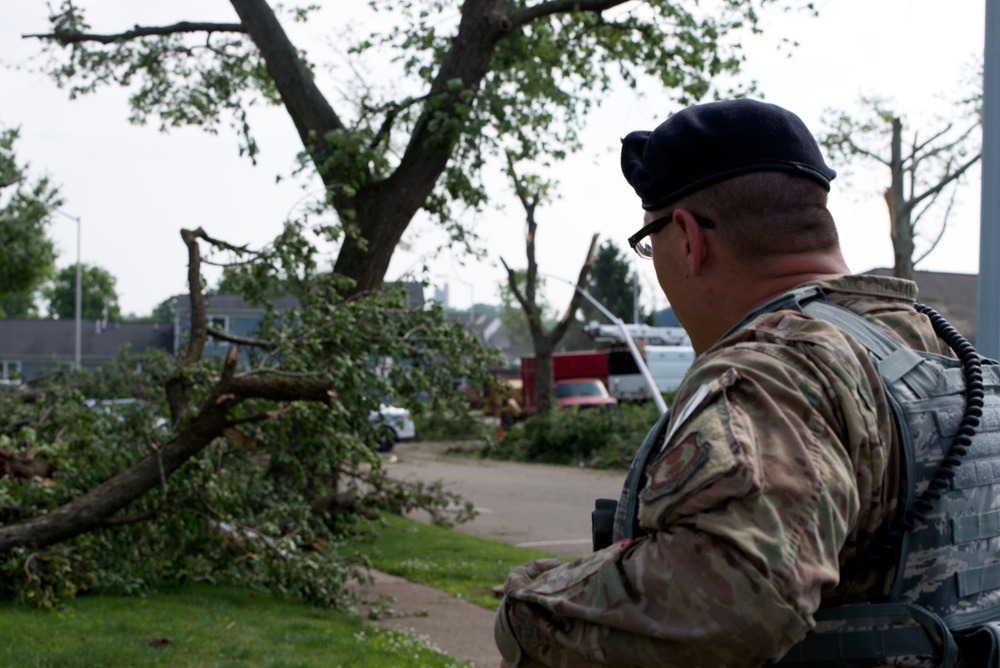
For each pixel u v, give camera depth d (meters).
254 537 7.72
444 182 11.99
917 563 1.39
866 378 1.39
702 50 12.63
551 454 24.83
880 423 1.38
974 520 1.43
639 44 12.80
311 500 9.62
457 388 9.34
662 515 1.29
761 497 1.23
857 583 1.38
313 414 7.48
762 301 1.53
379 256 11.23
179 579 8.12
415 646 6.48
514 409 36.53
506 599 1.47
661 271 1.64
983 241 3.46
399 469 22.69
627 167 1.69
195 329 7.96
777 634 1.19
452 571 9.59
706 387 1.36
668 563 1.26
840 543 1.26
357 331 7.99
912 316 1.56
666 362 36.16
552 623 1.38
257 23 11.58
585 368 36.72
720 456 1.25
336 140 10.88
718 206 1.54
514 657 1.44
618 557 1.33
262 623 6.83
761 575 1.19
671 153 1.56
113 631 6.25
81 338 58.56
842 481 1.28
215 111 13.52
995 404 1.53
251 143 13.34
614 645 1.29
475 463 24.62
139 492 6.96
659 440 1.49
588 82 13.10
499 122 12.18
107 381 10.74
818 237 1.55
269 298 8.71
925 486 1.40
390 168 11.91
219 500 7.57
